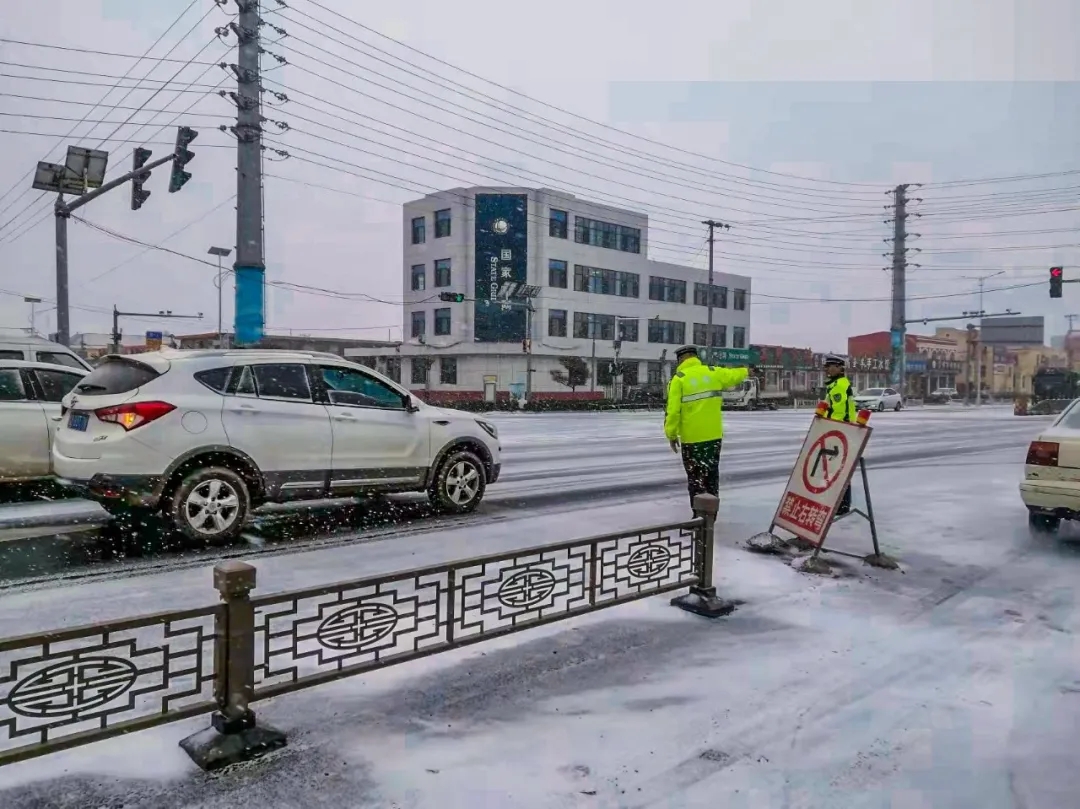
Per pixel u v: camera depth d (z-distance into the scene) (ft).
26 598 16.56
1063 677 13.06
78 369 29.96
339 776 9.61
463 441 26.91
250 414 21.74
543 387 151.12
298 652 13.93
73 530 23.00
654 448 54.44
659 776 9.74
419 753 10.21
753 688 12.45
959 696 12.27
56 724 8.72
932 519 26.66
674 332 180.34
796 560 20.62
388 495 30.48
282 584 17.92
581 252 158.10
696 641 14.60
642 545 16.16
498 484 35.06
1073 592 17.99
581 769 9.87
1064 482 22.48
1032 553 21.75
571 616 14.42
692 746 10.52
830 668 13.33
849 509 21.47
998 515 27.43
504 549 21.83
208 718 11.32
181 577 18.31
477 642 13.29
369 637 11.55
